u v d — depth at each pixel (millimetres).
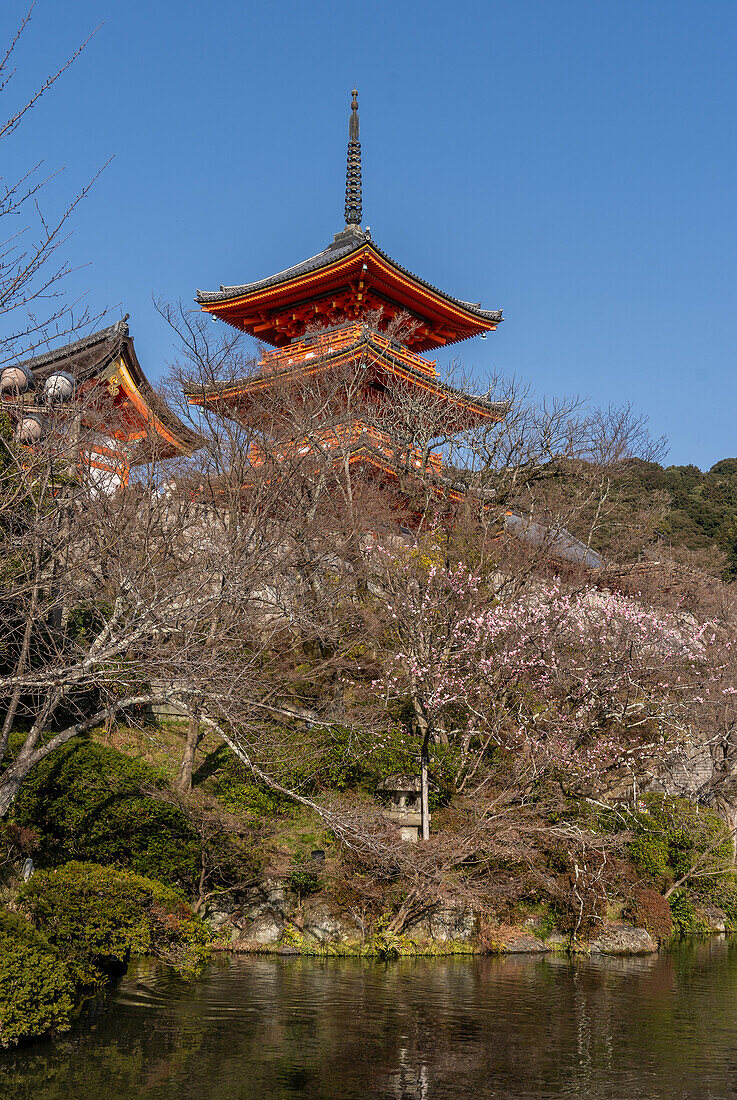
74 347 27203
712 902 31547
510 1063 13148
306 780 22250
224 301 42844
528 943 23250
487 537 29188
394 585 26766
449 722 26969
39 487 16188
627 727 27094
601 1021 15945
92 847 19656
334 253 42500
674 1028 15625
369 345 35406
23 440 17094
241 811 21969
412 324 40844
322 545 23703
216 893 21109
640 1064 13344
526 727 25391
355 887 21391
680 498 79125
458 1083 12156
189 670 15031
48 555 16188
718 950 26266
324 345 37312
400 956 21141
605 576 31625
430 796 24750
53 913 15977
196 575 17406
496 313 44938
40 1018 13031
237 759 23859
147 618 14773
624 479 35594
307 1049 13336
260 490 21938
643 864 27250
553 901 24688
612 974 20797
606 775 26953
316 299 41875
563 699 25891
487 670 24844
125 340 26375
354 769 24297
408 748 25141
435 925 22375
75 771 20016
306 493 24688
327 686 24016
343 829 18422
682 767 37250
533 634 25531
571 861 24156
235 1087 11508
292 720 23062
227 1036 13797
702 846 31250
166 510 21500
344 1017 15250
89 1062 12227
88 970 16219
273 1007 15688
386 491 31969
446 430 33938
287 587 22641
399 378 36656
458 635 25719
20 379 18422
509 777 24469
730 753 34875
